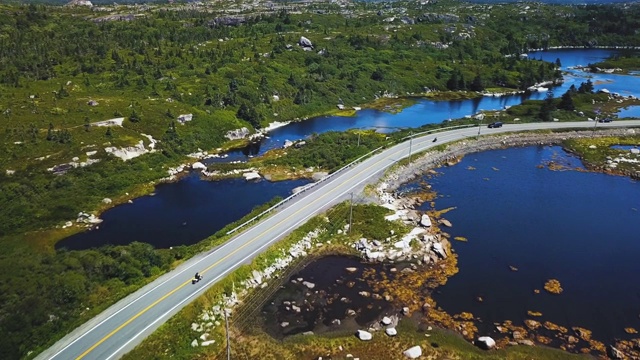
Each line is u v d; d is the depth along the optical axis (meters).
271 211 68.75
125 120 102.75
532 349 43.69
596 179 89.00
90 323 43.94
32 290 44.97
